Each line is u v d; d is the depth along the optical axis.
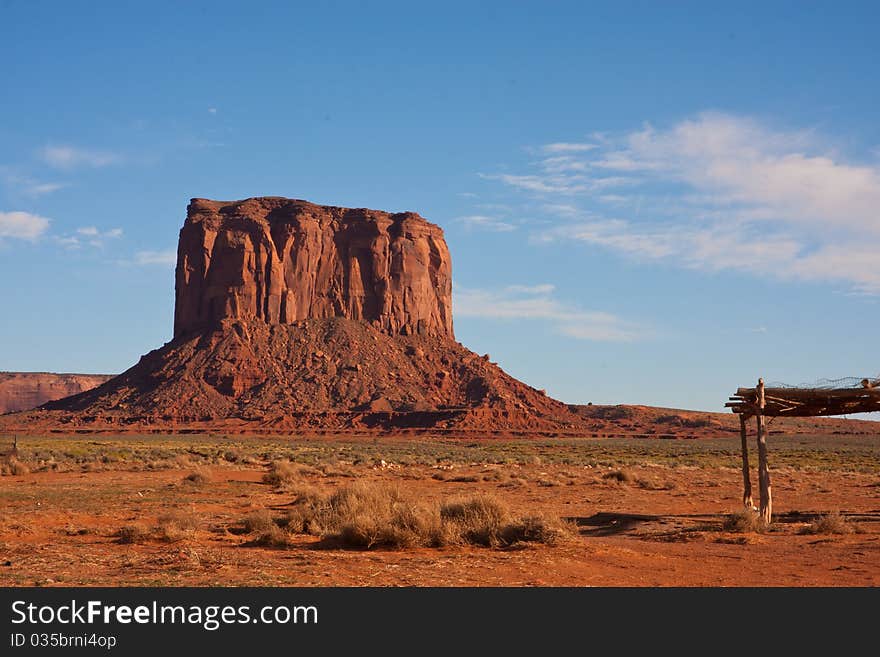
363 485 24.31
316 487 35.09
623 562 15.73
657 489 39.44
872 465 67.69
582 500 33.00
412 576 13.94
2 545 17.41
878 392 22.20
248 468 54.06
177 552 16.48
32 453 61.41
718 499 33.56
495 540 17.73
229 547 17.88
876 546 17.97
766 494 23.08
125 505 27.00
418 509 19.03
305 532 20.59
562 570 14.71
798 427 174.38
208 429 143.88
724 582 13.85
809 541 19.23
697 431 163.62
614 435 155.50
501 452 97.19
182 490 33.81
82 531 20.20
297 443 117.56
